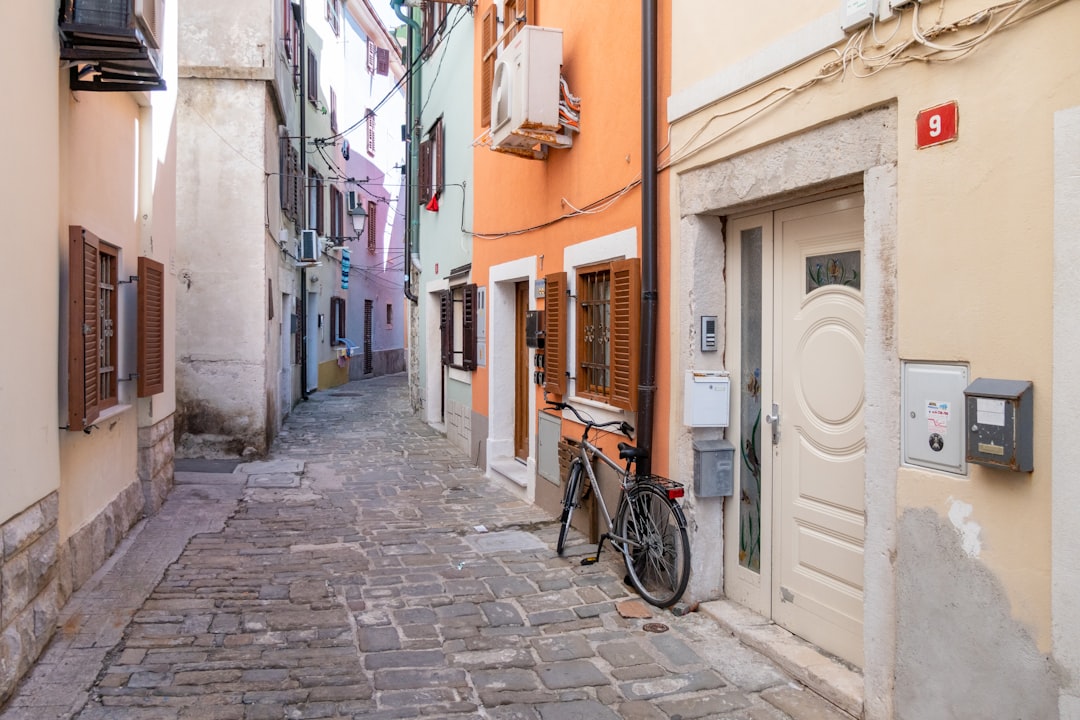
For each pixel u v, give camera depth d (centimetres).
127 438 616
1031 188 254
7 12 345
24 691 352
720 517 466
